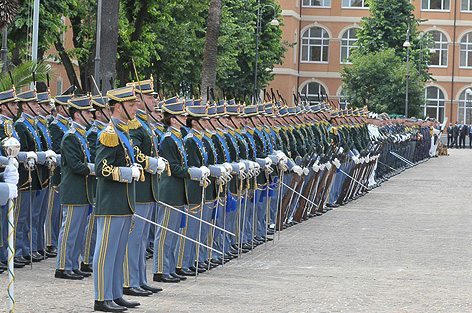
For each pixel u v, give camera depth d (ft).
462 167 244.63
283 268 78.89
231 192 83.30
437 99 445.37
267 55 305.12
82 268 74.23
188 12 210.38
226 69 256.52
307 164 109.09
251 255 86.48
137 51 180.96
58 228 81.97
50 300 61.93
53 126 78.43
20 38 147.54
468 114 443.73
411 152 243.60
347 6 442.91
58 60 205.36
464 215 127.13
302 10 443.73
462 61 444.96
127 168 59.26
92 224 73.92
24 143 75.87
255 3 305.12
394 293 67.72
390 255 87.81
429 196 156.15
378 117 195.72
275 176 97.25
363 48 374.02
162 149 71.51
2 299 61.87
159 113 76.28
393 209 132.98
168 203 71.31
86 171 70.59
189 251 74.08
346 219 118.42
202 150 74.08
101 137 59.16
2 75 115.34
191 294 65.82
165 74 205.36
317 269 78.59
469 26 443.32
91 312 58.49
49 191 79.92
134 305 60.85
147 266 78.74
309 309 61.05
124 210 59.72
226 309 60.44
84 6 175.01
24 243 77.66
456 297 66.54
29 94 77.10
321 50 443.73
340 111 137.18
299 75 443.32
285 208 104.99
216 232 80.28
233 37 266.16
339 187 136.05
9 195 51.08
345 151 132.87
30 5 144.97
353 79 335.88
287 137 106.42
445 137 441.27
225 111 82.89
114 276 60.23
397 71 331.98
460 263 83.66
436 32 445.37
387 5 372.17
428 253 89.71
